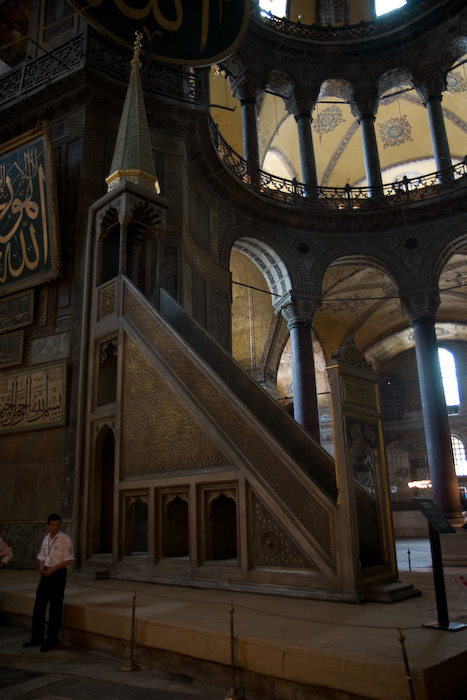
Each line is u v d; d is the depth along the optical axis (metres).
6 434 9.23
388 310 23.22
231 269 18.67
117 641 4.28
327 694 2.97
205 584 5.42
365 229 16.14
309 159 16.83
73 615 4.70
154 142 11.27
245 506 5.38
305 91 17.41
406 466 25.11
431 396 14.61
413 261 15.74
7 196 10.17
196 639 3.62
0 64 15.76
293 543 4.98
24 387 9.25
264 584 5.01
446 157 16.31
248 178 15.38
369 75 17.62
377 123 22.58
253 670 3.28
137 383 7.13
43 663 4.19
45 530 8.26
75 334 8.95
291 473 5.16
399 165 23.52
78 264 9.38
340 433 4.82
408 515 21.52
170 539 6.29
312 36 17.69
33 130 9.73
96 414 7.69
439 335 25.97
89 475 7.54
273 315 18.52
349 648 3.06
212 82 19.03
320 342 23.36
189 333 8.17
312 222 15.77
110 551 7.47
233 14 12.16
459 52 17.14
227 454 5.68
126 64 11.09
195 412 6.13
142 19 10.80
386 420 26.06
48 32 11.74
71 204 9.92
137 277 9.19
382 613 4.01
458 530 13.16
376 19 17.86
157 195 8.73
